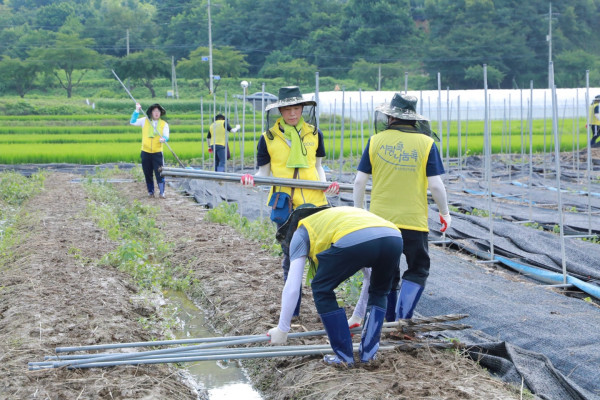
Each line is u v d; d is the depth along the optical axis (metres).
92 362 5.00
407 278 5.50
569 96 41.34
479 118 41.56
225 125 15.25
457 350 5.29
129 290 7.61
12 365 5.02
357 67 78.81
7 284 7.29
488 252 9.27
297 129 6.02
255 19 90.25
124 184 17.67
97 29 96.00
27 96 74.44
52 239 9.64
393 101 5.57
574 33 85.06
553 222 11.44
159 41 94.81
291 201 5.95
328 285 4.66
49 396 4.57
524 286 7.37
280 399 4.96
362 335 4.87
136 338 5.98
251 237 10.09
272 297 7.08
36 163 24.61
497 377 5.08
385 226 4.64
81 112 54.25
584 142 30.22
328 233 4.64
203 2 97.56
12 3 125.69
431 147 5.43
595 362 5.15
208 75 75.50
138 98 73.44
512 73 79.88
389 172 5.43
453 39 81.44
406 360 5.07
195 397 5.11
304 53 85.06
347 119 39.25
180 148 26.94
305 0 90.12
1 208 13.70
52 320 6.05
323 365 5.07
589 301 7.11
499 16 82.69
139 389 4.75
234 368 5.80
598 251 9.12
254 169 20.89
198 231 10.77
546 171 20.58
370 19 85.69
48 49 75.12
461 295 6.85
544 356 5.19
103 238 9.99
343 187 5.92
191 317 7.13
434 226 10.95
